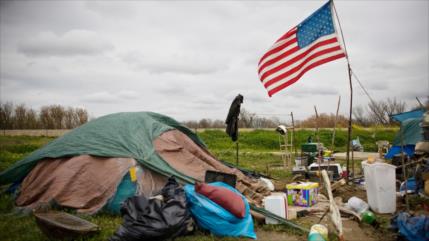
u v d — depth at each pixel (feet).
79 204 22.91
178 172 24.80
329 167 33.91
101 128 26.94
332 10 29.94
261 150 79.61
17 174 26.96
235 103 36.70
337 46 29.58
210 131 104.22
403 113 50.11
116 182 23.34
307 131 99.96
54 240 17.84
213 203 19.21
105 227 20.01
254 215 21.11
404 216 18.02
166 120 32.58
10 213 23.26
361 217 21.17
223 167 28.73
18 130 133.18
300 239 18.78
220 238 18.49
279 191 30.81
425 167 25.46
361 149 69.15
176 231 17.84
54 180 23.93
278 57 31.17
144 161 24.25
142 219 17.20
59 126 147.54
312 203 25.21
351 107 31.32
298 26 31.07
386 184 22.63
